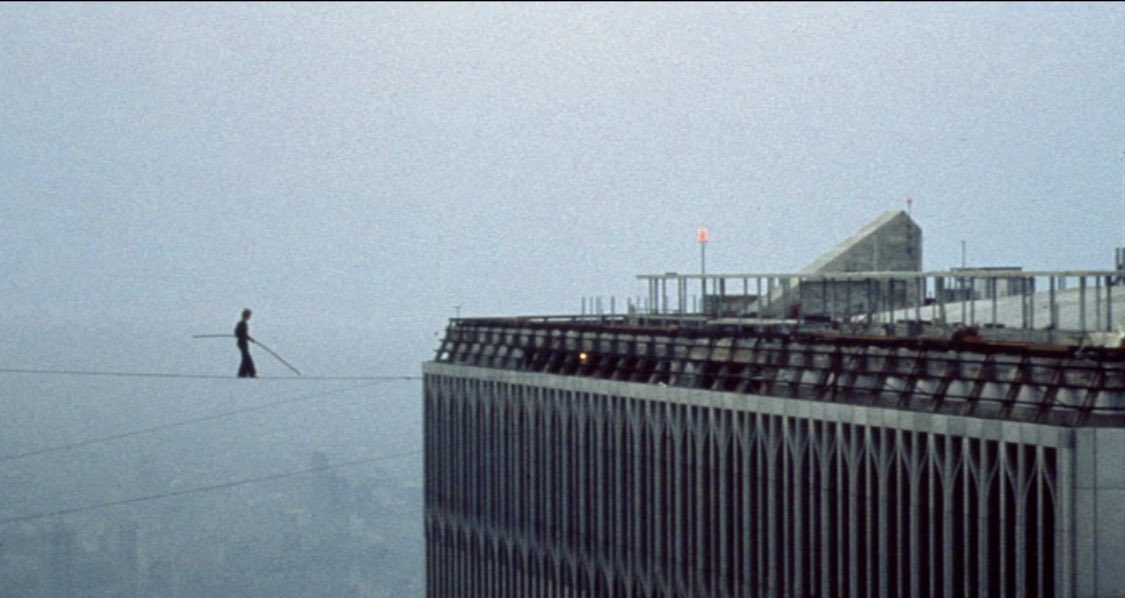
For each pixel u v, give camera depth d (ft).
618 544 432.66
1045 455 282.56
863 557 334.03
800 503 352.28
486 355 524.11
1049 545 283.59
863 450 332.19
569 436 459.73
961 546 305.53
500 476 506.89
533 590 485.97
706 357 399.24
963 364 313.12
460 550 542.16
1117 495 276.82
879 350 339.77
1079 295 359.46
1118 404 284.41
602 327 454.81
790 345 368.48
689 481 397.60
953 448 305.53
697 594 394.11
